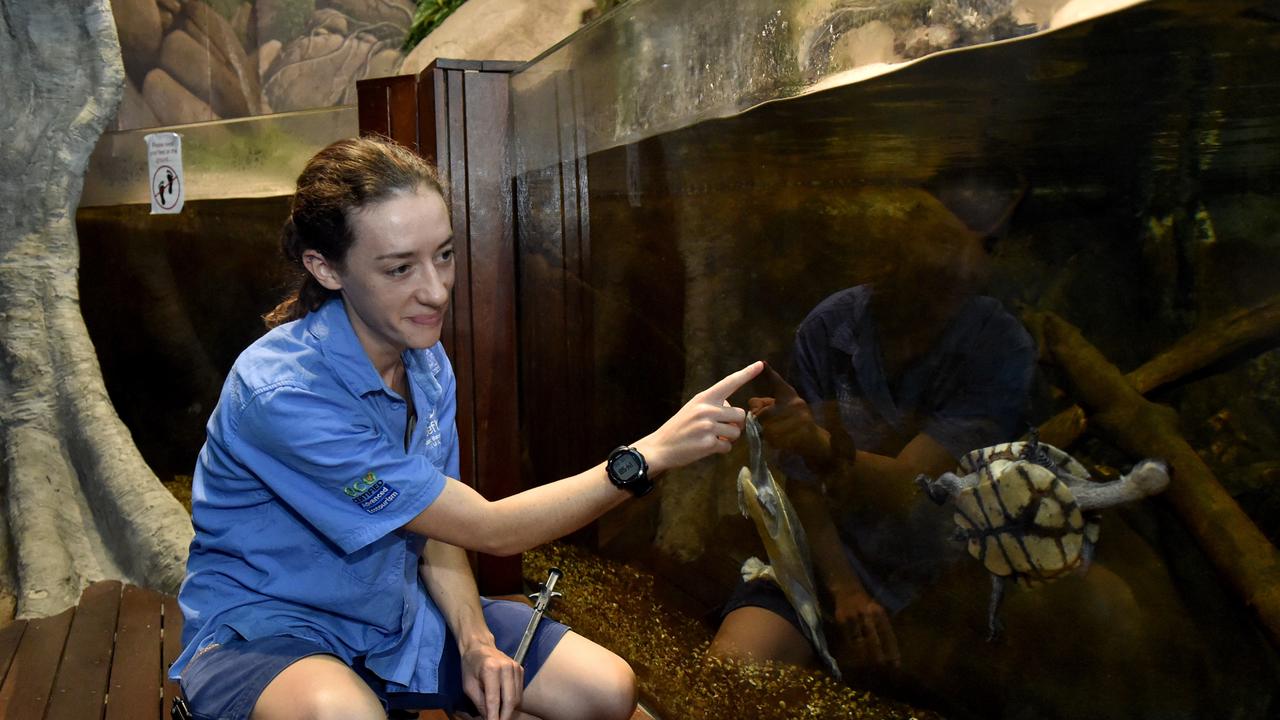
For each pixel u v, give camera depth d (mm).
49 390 4184
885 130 1564
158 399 5387
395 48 9625
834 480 1725
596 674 1891
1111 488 1339
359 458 1651
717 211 1981
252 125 4801
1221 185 1249
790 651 1898
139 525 3812
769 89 1776
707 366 2080
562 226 2805
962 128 1472
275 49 9641
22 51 4383
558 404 2967
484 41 6137
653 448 1674
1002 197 1451
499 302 3209
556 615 3008
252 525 1759
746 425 1938
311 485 1683
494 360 3227
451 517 1676
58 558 3814
